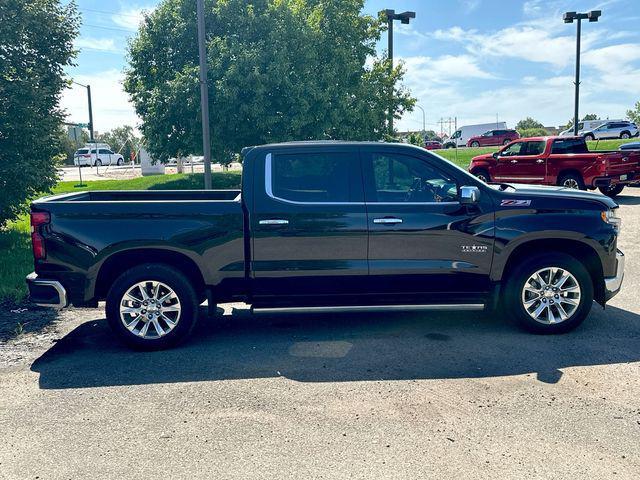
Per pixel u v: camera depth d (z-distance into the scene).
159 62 21.62
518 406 4.18
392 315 6.62
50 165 12.17
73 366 5.20
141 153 34.94
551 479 3.24
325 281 5.65
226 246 5.56
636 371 4.80
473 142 55.00
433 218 5.62
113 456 3.59
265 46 19.39
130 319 5.55
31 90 11.01
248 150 5.69
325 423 3.97
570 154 17.34
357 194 5.66
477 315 6.54
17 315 6.91
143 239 5.47
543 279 5.77
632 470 3.32
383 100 24.42
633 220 13.45
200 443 3.73
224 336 5.99
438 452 3.55
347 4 22.47
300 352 5.43
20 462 3.54
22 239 11.94
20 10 11.15
